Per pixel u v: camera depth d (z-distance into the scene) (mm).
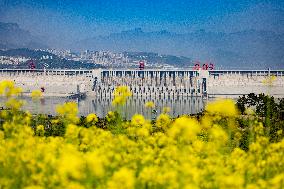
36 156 44625
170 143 50750
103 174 33125
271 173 49156
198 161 47812
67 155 32438
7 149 46906
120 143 52312
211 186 41438
